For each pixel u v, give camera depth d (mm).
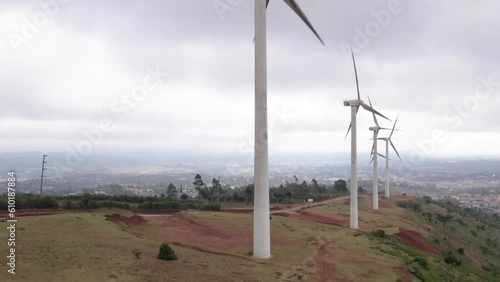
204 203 76188
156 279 21469
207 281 22188
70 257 23516
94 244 28328
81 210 54844
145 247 29859
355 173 53562
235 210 75125
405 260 35000
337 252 35625
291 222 52250
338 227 52938
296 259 31453
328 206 82250
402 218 77500
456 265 44875
